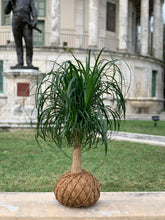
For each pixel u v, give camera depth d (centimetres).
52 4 2730
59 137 311
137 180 523
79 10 3181
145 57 3070
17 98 1280
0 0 3028
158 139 1057
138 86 3052
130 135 1169
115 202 316
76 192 286
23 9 1248
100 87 323
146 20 3222
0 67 2616
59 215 279
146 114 2872
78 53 2611
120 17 2969
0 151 773
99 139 317
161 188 479
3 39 3014
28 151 782
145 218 281
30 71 1259
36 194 382
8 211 287
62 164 636
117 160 688
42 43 3058
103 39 3288
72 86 283
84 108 279
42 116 310
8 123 1197
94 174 559
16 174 551
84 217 278
